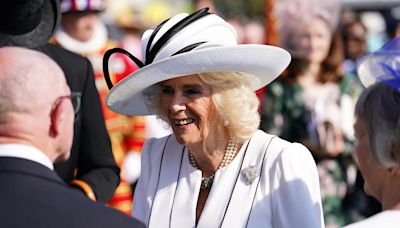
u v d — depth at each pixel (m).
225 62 9.51
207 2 25.53
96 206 7.43
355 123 8.04
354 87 16.59
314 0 16.36
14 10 10.34
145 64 10.02
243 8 39.59
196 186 10.04
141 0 27.81
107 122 15.68
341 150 16.30
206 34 9.76
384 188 7.80
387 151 7.66
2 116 7.37
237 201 9.75
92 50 15.86
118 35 24.52
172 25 9.92
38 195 7.28
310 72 16.50
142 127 16.11
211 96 9.74
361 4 33.12
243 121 9.73
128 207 15.97
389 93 7.75
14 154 7.37
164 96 9.98
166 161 10.41
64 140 7.64
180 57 9.43
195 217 9.96
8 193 7.24
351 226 7.40
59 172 11.20
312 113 16.30
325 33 16.45
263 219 9.65
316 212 9.65
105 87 15.73
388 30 32.22
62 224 7.21
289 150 9.80
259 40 29.23
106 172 11.52
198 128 9.82
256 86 10.23
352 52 21.67
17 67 7.43
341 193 16.31
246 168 9.85
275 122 16.38
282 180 9.66
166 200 10.13
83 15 15.70
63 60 11.32
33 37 10.60
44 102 7.45
